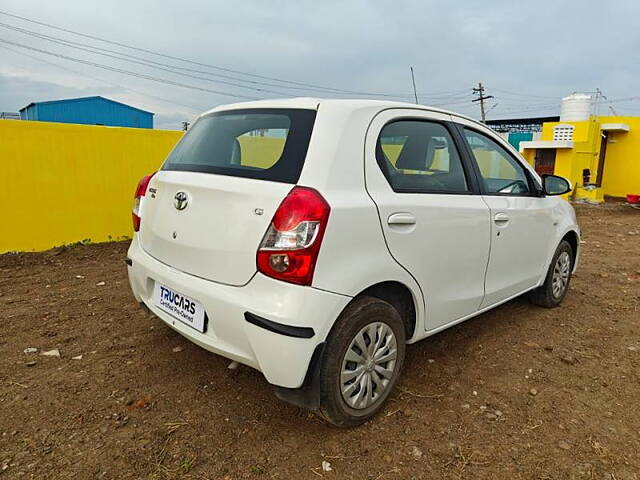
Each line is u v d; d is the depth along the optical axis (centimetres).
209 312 237
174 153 307
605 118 1656
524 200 374
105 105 3678
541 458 238
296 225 215
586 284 539
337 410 240
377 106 268
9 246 588
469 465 231
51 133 600
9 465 219
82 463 223
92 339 355
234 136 268
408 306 286
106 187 655
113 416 260
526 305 457
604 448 246
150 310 288
